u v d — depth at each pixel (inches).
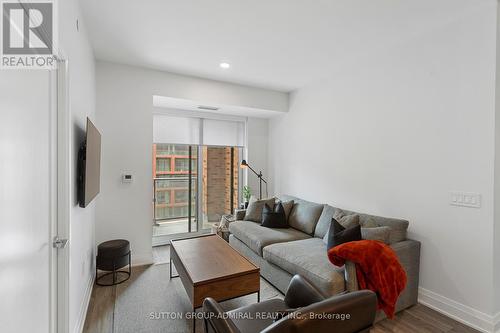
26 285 43.5
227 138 194.2
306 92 164.7
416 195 102.0
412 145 103.5
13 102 39.3
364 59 124.3
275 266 109.4
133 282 114.3
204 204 188.7
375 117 119.1
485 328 81.8
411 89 103.9
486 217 82.2
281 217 145.4
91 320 86.7
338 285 80.9
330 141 145.6
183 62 129.8
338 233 96.1
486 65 82.1
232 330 48.3
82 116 88.0
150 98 138.3
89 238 105.0
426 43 98.7
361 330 45.7
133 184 134.5
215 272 83.5
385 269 77.9
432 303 95.1
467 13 86.1
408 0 80.1
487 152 82.0
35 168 48.1
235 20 92.3
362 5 83.0
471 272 85.7
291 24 94.6
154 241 170.2
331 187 144.9
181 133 177.6
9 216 37.4
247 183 200.1
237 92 163.3
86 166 76.6
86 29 96.7
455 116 90.0
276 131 197.0
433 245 96.1
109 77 129.1
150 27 97.3
